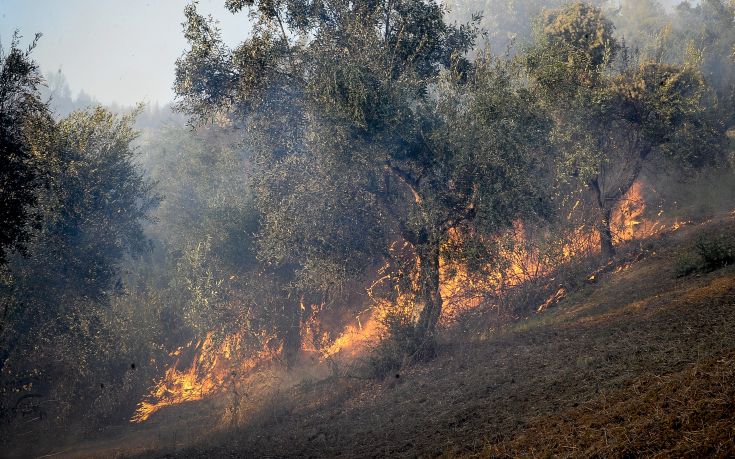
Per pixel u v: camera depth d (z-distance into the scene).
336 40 14.58
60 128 19.20
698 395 5.87
